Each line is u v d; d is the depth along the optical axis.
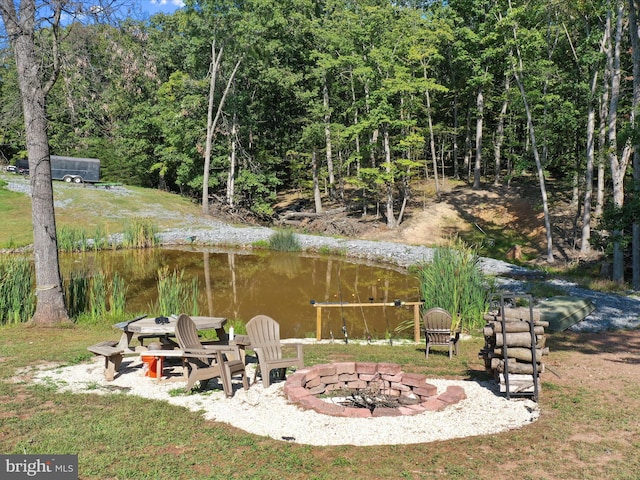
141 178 49.66
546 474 5.02
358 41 35.62
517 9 25.39
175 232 32.44
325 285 20.36
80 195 38.25
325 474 5.02
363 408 6.86
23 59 12.03
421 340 12.46
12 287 12.95
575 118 26.89
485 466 5.19
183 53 42.97
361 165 45.00
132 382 8.07
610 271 22.20
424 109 37.91
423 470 5.12
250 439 5.82
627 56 27.52
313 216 39.03
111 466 5.15
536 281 19.53
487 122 44.81
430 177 43.66
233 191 41.28
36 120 12.24
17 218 32.84
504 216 32.69
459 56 32.41
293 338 12.85
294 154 45.38
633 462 5.25
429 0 45.75
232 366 7.56
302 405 6.83
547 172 38.59
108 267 23.45
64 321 12.71
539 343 7.32
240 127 42.69
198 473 5.04
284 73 39.91
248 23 36.28
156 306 15.12
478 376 8.54
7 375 8.21
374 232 33.50
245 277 21.88
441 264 13.68
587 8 24.83
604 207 27.69
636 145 17.97
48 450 5.44
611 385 7.91
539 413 6.69
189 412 6.71
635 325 12.98
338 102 43.31
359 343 11.94
